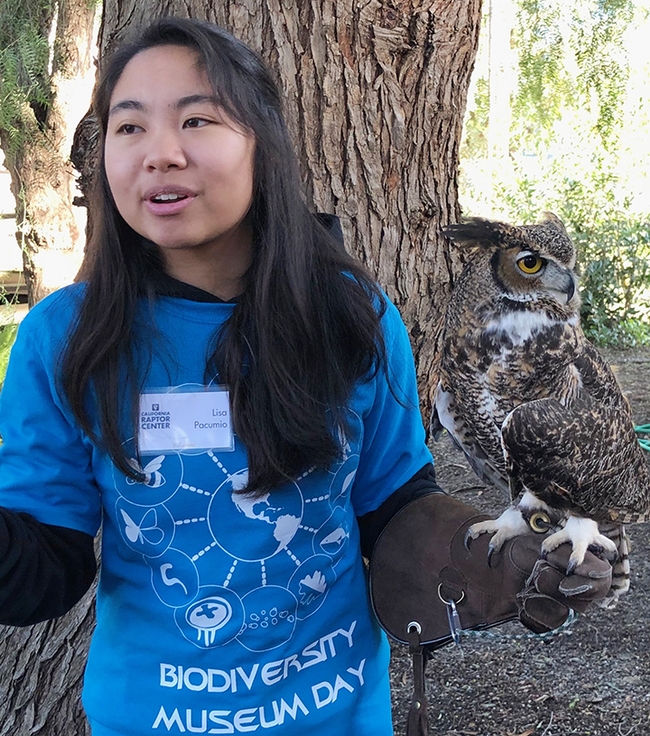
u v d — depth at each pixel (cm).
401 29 184
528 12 350
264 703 126
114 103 113
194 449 119
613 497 169
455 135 206
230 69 112
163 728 125
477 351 177
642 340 761
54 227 420
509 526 129
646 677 281
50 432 120
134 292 120
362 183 191
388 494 143
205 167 110
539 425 153
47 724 205
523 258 170
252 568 123
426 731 136
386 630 138
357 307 127
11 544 111
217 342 119
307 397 119
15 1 348
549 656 298
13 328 420
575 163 770
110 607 129
